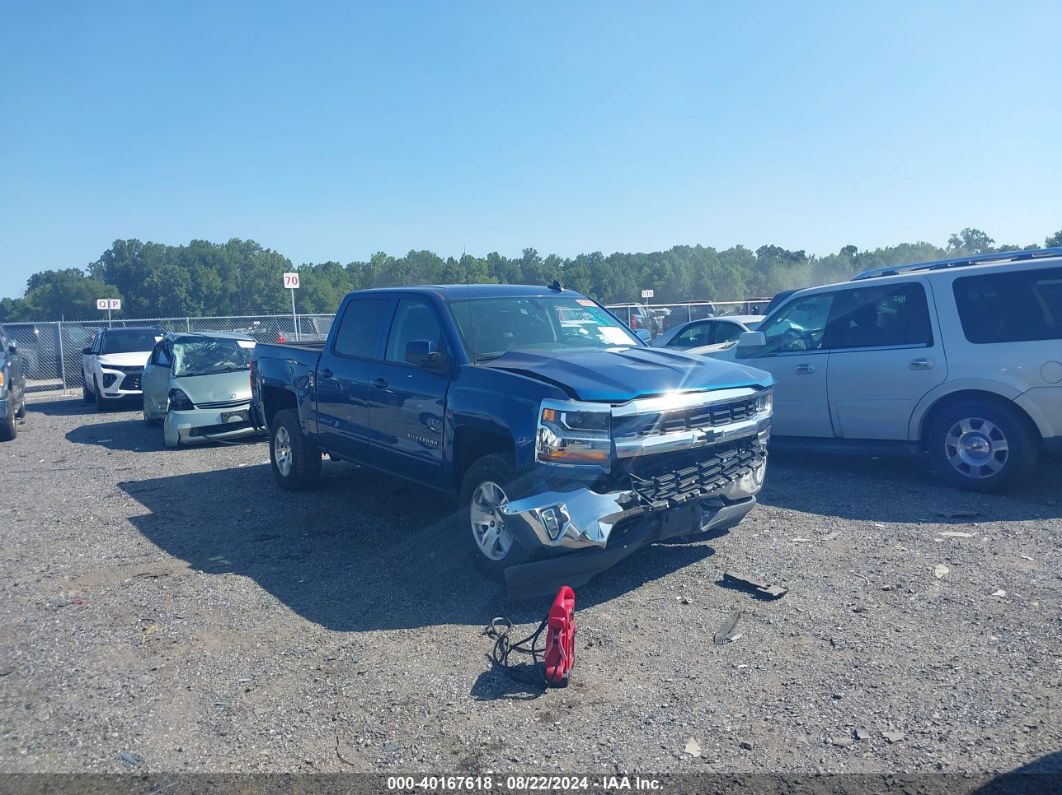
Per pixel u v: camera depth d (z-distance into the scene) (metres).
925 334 7.40
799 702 3.83
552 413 4.89
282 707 3.96
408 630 4.80
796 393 8.30
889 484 7.66
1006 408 6.97
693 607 4.99
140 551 6.60
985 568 5.38
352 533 6.82
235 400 11.77
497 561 5.36
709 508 5.36
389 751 3.54
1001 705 3.71
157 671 4.39
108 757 3.58
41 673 4.43
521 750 3.52
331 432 7.38
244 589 5.60
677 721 3.71
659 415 4.98
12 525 7.56
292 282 23.05
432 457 6.01
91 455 11.47
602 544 4.83
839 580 5.31
